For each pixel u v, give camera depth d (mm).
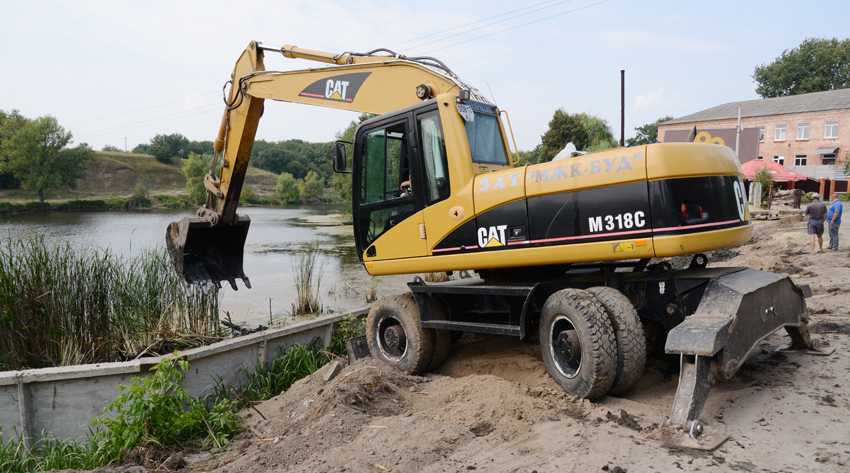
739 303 3559
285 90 7492
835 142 38531
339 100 6840
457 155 4863
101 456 4355
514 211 4473
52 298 6227
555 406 3934
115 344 6602
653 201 3760
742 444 3074
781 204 25000
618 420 3564
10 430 5227
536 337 5961
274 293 11766
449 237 4941
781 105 41750
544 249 4293
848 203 31891
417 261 5238
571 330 4023
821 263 10570
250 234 27109
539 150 47875
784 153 40812
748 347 3656
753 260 11617
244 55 8195
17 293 6043
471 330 4840
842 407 3498
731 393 3930
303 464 3570
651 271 4352
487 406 3961
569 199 4156
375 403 4492
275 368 6703
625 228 3881
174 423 4562
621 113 15703
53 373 5262
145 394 4887
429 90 5625
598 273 5125
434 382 5141
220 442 4598
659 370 4672
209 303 7684
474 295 5289
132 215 46281
